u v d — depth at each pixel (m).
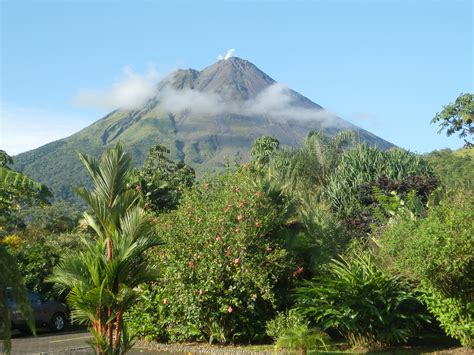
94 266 10.92
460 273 12.48
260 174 17.64
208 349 14.21
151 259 15.23
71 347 15.59
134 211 11.42
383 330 14.08
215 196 15.93
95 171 11.68
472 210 12.97
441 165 53.62
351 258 15.95
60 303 21.19
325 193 26.56
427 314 14.52
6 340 8.18
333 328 15.48
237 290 14.57
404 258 13.20
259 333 14.88
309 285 15.70
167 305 15.42
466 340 13.17
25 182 8.37
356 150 29.16
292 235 16.14
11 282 8.18
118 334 10.93
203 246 14.88
